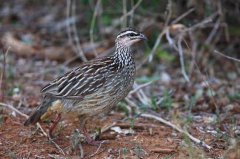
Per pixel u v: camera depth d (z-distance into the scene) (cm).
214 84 1477
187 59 1619
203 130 1134
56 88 1013
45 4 2130
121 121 1179
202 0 1562
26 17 2045
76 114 1034
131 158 983
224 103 1294
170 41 1375
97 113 1038
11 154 980
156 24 1647
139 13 1695
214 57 1638
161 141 1064
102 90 1012
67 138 1071
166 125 1158
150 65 1630
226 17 1659
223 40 1672
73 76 1018
